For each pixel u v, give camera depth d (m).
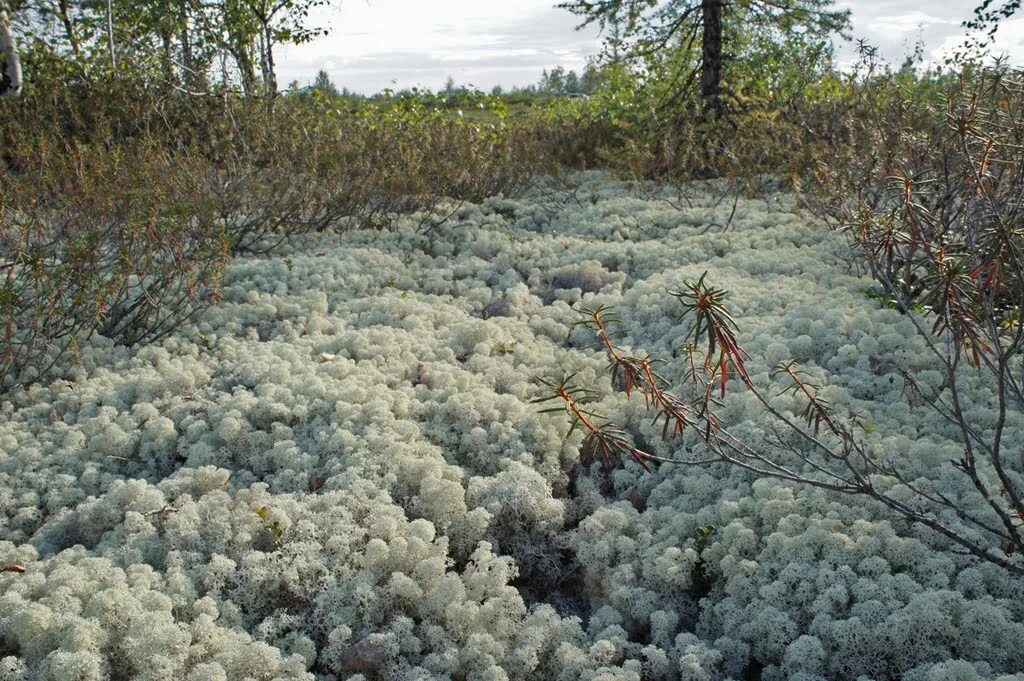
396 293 7.03
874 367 4.98
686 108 12.25
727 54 13.13
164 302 6.26
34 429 4.71
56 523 3.89
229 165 8.82
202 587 3.44
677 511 4.00
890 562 3.41
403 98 14.09
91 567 3.36
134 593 3.24
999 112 3.77
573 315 6.48
